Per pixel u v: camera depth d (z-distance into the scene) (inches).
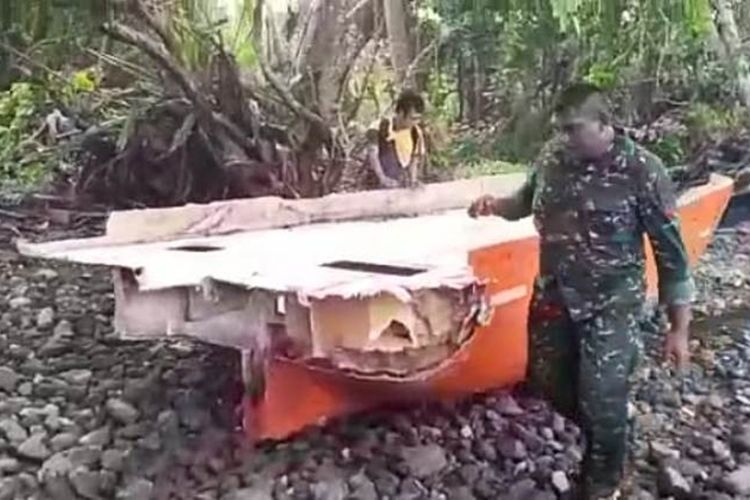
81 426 165.5
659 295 138.9
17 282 268.1
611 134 133.5
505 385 180.1
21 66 360.8
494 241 171.3
